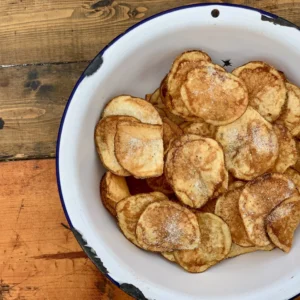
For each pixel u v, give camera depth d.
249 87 0.48
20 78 0.53
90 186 0.46
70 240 0.53
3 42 0.53
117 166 0.46
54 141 0.53
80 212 0.44
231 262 0.47
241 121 0.47
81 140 0.45
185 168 0.46
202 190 0.47
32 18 0.53
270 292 0.44
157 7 0.52
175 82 0.47
